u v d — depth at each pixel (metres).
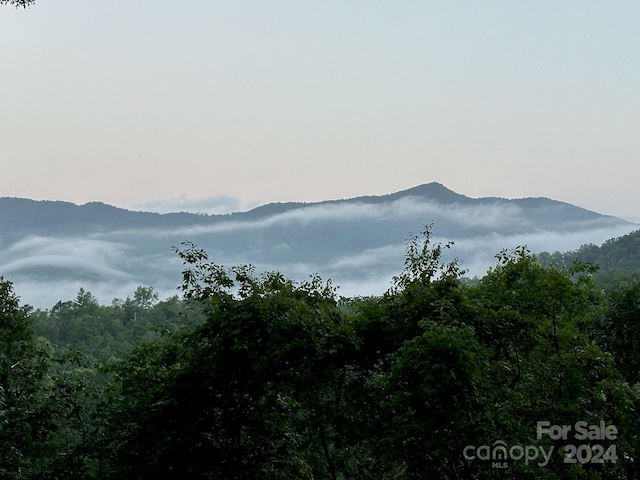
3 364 19.11
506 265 14.54
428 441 10.55
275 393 13.41
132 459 12.95
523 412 12.44
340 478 15.75
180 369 13.41
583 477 12.12
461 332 10.76
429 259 13.73
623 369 21.47
